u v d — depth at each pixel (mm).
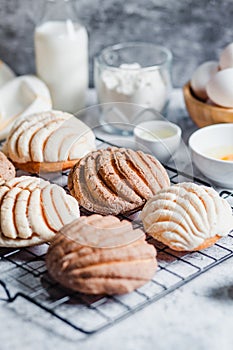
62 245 798
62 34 1130
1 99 1113
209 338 743
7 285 807
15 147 962
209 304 784
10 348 733
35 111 1061
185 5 1182
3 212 845
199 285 809
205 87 1074
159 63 1194
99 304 782
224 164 945
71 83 1158
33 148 941
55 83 1155
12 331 752
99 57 1145
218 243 872
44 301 785
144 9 1188
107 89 1117
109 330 752
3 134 1057
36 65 1170
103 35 1213
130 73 1109
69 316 768
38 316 770
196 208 844
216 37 1208
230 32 1202
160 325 758
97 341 739
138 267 783
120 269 774
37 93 1097
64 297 789
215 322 762
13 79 1147
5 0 1169
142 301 785
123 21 1199
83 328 753
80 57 1148
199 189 868
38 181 893
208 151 1009
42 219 847
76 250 789
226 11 1184
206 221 837
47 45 1130
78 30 1143
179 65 1239
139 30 1208
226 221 850
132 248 792
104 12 1191
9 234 839
